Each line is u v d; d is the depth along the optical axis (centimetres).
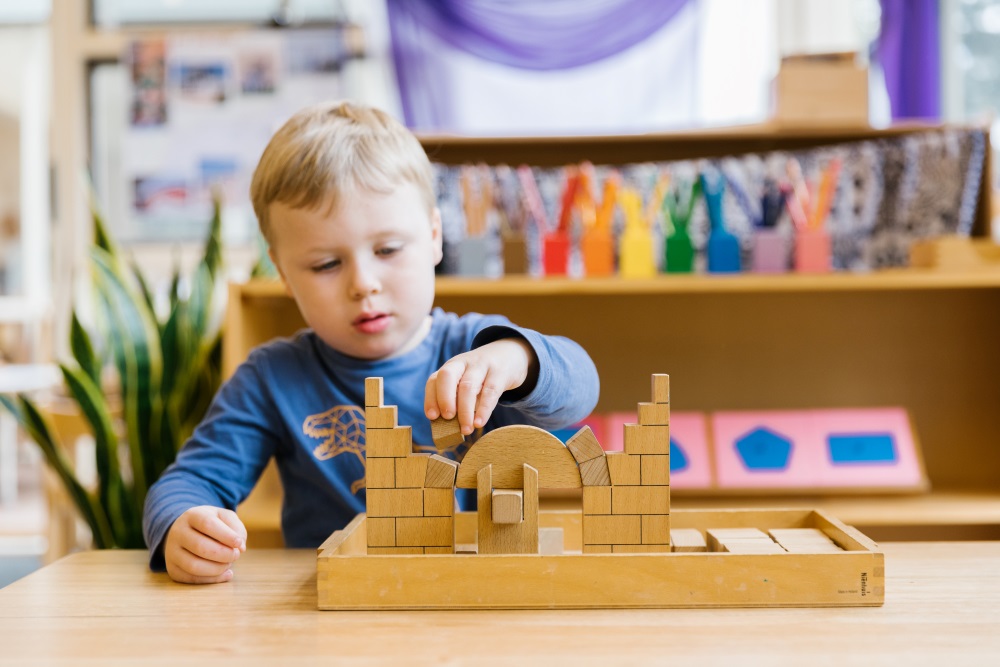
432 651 42
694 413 170
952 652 42
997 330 174
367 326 75
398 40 257
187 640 44
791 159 169
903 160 168
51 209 269
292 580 57
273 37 262
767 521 62
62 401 203
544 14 255
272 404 84
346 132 76
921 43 228
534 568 49
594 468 53
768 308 175
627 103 254
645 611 49
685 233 159
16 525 286
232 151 265
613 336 175
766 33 253
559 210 168
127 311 152
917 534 159
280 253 78
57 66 267
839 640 43
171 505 65
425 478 53
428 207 82
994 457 174
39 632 46
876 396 175
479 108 257
